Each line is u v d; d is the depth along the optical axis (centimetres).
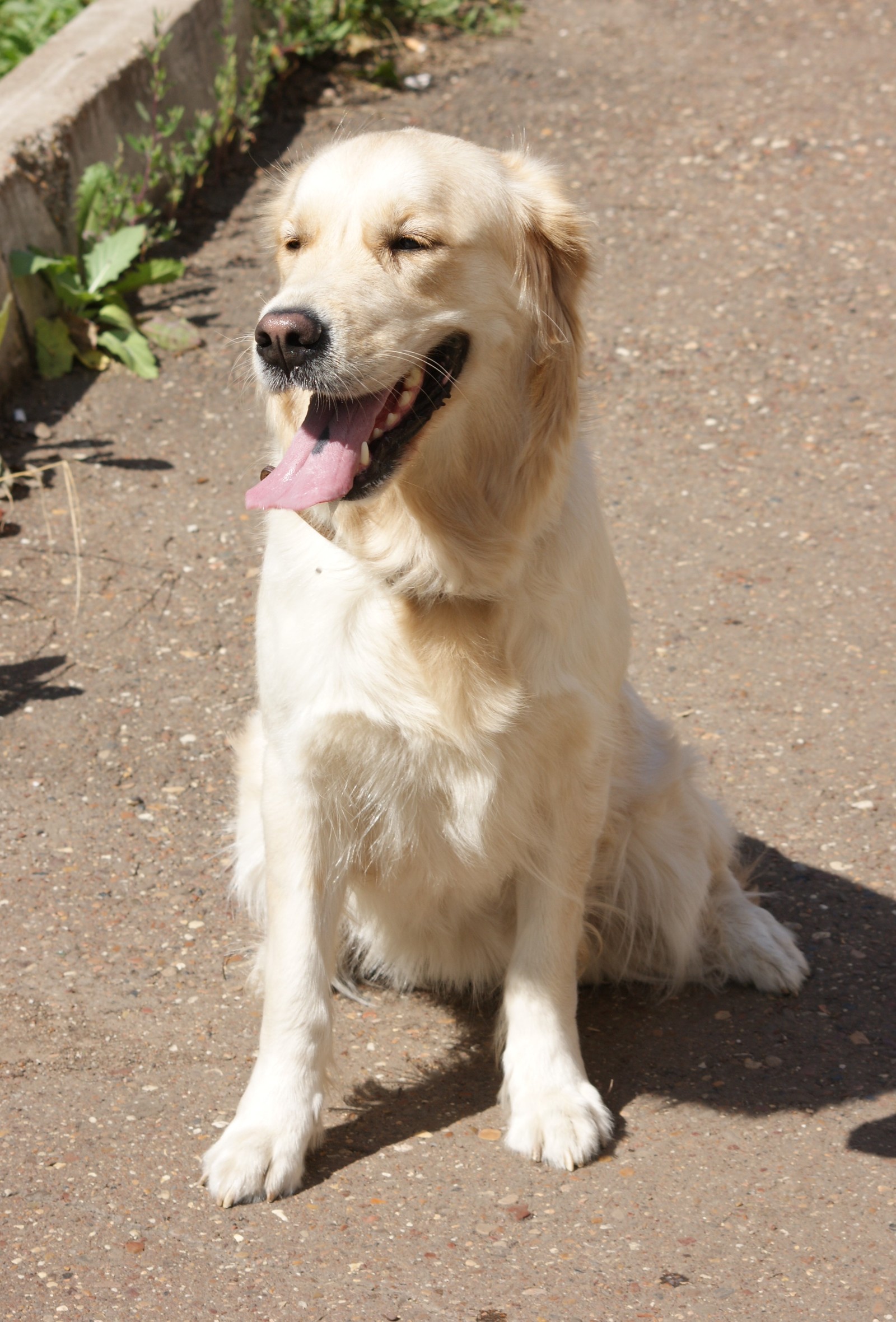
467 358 293
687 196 817
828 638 500
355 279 280
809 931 370
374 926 347
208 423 618
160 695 465
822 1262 259
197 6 812
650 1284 253
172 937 362
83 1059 316
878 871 390
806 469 601
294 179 340
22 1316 243
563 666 297
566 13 1076
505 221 296
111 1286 251
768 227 785
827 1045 329
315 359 275
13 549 534
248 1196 275
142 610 507
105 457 591
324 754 296
